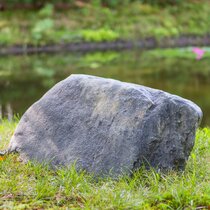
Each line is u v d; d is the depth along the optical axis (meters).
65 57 22.55
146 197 4.12
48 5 27.77
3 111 11.41
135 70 17.84
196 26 30.06
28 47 24.94
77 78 5.15
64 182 4.38
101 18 28.22
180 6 31.42
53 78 16.44
